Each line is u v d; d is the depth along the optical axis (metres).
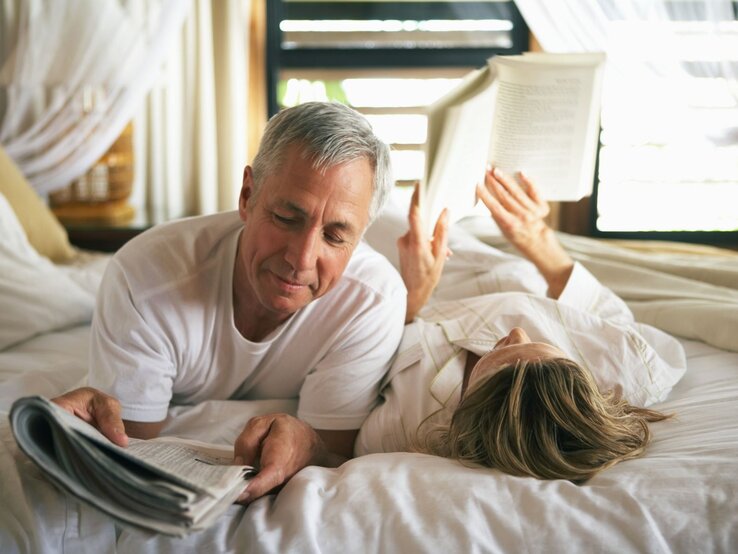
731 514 1.02
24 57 3.23
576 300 1.87
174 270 1.34
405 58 4.14
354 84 4.19
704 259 2.58
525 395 1.15
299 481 1.09
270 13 4.05
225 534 1.02
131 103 3.26
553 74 1.68
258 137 3.84
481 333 1.45
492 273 2.01
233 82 3.70
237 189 3.77
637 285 2.28
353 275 1.40
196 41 3.66
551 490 1.05
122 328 1.32
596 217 3.96
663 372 1.44
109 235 3.17
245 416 1.41
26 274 1.98
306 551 0.97
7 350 1.85
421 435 1.33
